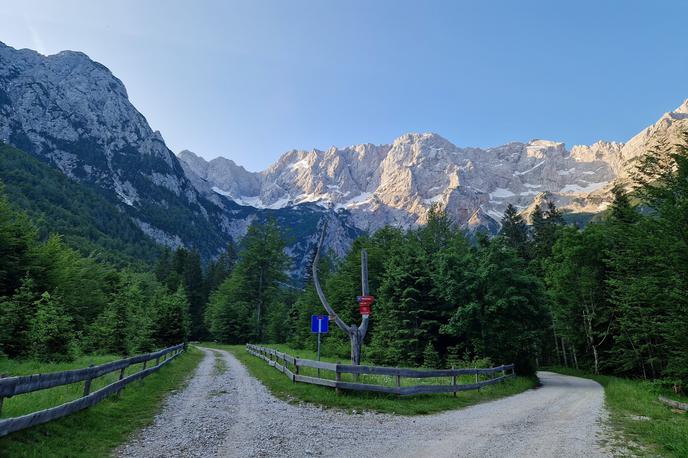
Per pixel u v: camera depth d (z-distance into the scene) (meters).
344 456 8.06
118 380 13.38
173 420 11.05
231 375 22.58
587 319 42.16
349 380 17.22
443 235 54.78
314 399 14.40
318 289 20.19
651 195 23.03
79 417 9.37
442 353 32.94
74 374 9.76
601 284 40.28
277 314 70.81
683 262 20.17
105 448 8.12
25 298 22.14
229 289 79.12
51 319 21.11
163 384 17.45
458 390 18.27
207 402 14.09
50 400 9.83
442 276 31.58
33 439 7.38
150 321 35.66
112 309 29.98
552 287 48.47
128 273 75.12
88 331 33.06
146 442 8.80
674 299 20.77
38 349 19.83
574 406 16.36
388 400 14.64
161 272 114.19
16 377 7.26
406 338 33.16
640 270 28.59
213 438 9.28
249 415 12.04
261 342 72.31
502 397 19.27
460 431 10.68
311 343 48.31
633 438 10.17
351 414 12.59
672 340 21.19
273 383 18.45
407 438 9.70
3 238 37.12
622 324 31.22
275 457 7.91
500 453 8.47
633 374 36.00
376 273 44.97
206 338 95.50
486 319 28.83
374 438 9.62
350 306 44.75
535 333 28.91
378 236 54.28
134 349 30.67
